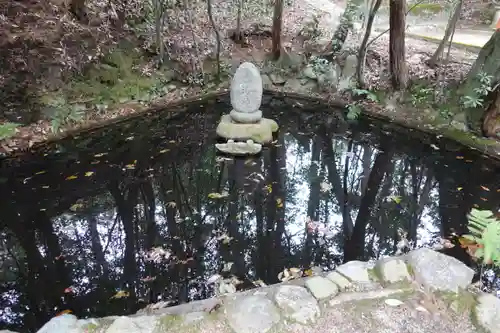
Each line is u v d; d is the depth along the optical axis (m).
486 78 4.99
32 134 4.88
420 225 3.56
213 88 6.78
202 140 5.23
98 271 2.94
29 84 5.16
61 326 1.90
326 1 9.71
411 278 2.19
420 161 4.89
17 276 2.90
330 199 4.02
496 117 4.95
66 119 5.20
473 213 2.58
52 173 4.35
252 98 5.08
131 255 3.11
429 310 1.98
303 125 5.90
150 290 2.73
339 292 2.12
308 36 7.47
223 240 3.31
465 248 3.18
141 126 5.63
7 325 2.45
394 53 5.80
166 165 4.61
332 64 6.75
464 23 7.91
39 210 3.73
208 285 2.78
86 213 3.69
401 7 5.45
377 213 3.78
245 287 2.76
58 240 3.31
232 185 4.21
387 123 5.91
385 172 4.63
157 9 6.16
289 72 7.07
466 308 2.00
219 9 7.94
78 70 5.61
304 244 3.28
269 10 8.09
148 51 6.57
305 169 4.63
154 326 1.92
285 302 2.04
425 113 5.70
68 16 5.93
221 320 1.96
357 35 7.39
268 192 4.10
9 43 5.19
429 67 6.22
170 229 3.46
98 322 1.96
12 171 4.36
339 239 3.36
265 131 5.14
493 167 4.68
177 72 6.61
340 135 5.61
